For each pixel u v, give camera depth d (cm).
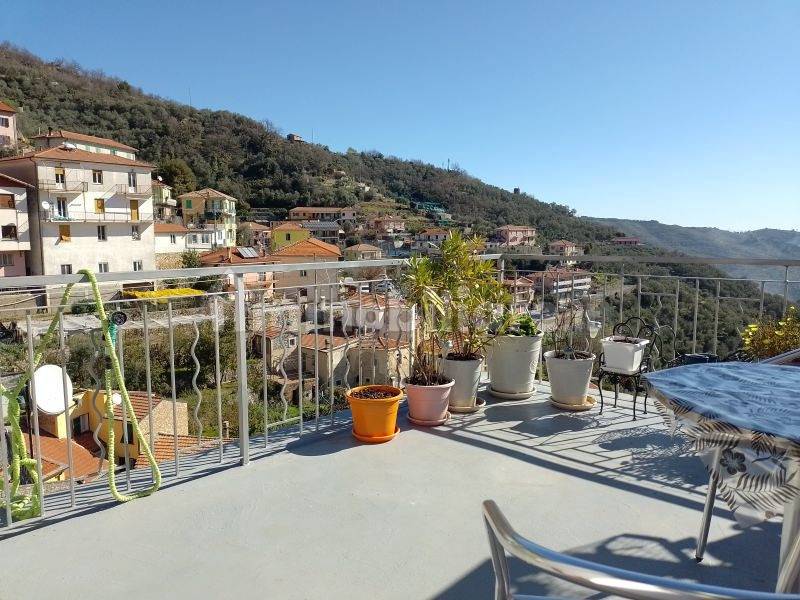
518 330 380
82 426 425
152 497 238
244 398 270
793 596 65
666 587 67
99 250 2730
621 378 348
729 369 172
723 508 226
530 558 80
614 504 230
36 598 169
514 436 311
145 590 173
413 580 178
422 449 293
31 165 2483
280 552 195
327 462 276
